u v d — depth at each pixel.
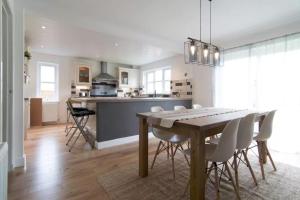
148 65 7.29
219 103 4.25
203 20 3.14
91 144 3.55
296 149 3.12
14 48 2.37
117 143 3.63
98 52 5.64
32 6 2.55
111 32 3.38
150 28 3.54
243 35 3.82
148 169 2.47
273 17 3.00
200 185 1.59
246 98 3.78
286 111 3.22
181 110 2.81
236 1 2.51
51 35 4.02
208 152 1.84
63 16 2.83
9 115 2.34
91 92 6.72
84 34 3.96
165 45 4.21
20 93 2.45
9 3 2.03
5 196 1.12
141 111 4.04
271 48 3.44
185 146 3.20
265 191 1.93
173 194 1.89
